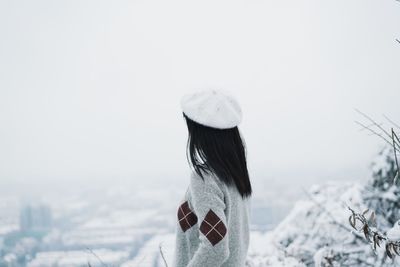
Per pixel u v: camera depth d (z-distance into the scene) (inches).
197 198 58.4
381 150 153.6
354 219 84.7
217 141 60.8
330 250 126.3
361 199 148.3
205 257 55.5
